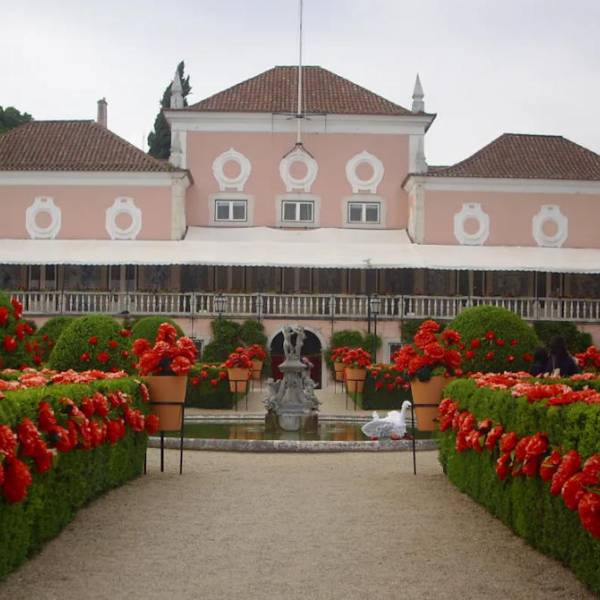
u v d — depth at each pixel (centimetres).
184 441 1897
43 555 943
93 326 2020
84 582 850
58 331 3162
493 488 1155
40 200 4634
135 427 1383
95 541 1010
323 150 4881
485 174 4659
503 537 1048
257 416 2598
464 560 943
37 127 4909
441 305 4241
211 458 1761
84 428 1071
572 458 809
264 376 4134
